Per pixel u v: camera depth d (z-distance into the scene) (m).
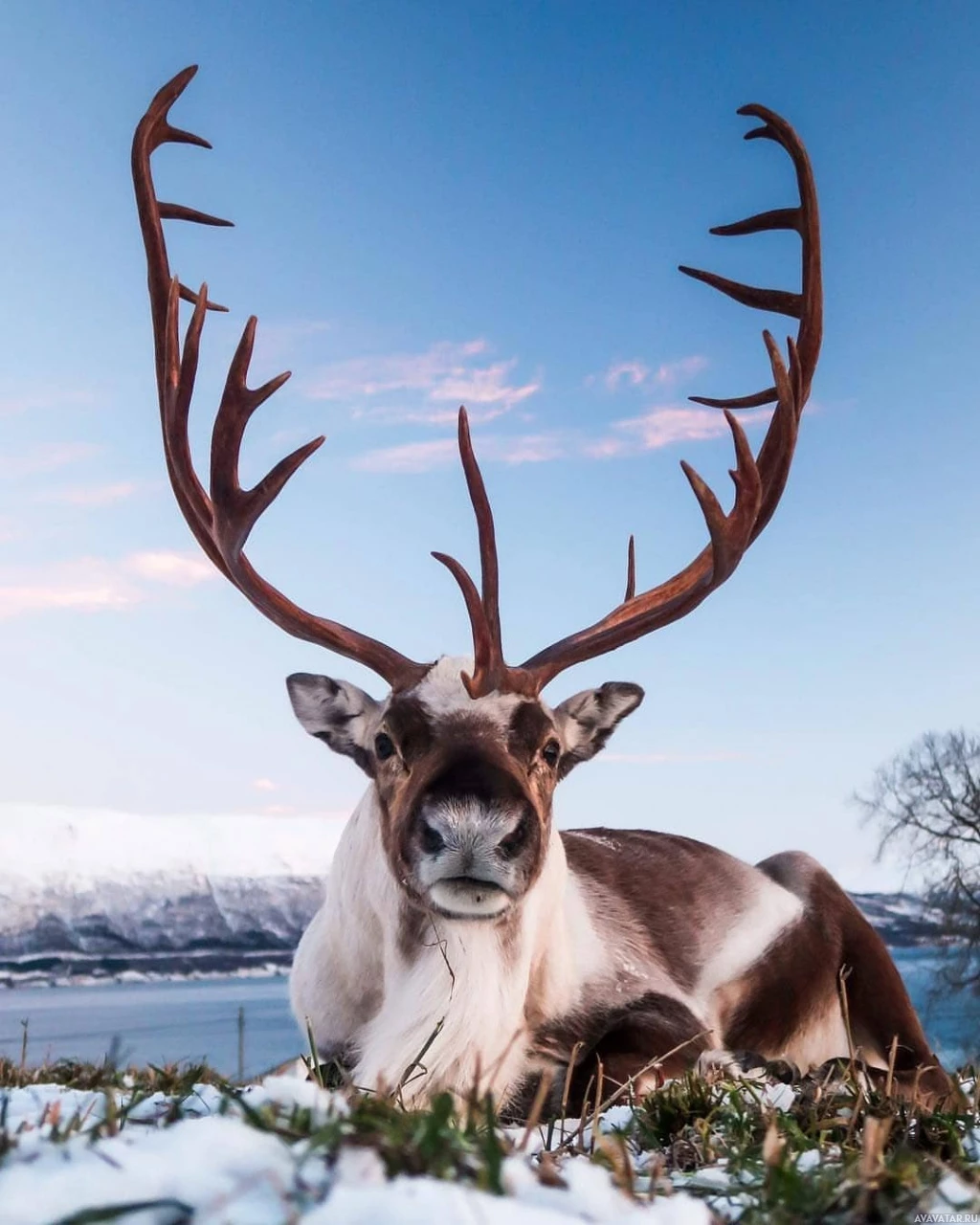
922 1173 2.52
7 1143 2.14
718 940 6.49
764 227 6.70
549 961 5.61
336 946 5.79
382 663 5.65
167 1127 2.35
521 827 4.80
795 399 6.41
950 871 28.38
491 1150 2.12
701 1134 3.21
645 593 6.13
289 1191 1.93
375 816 5.54
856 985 7.03
